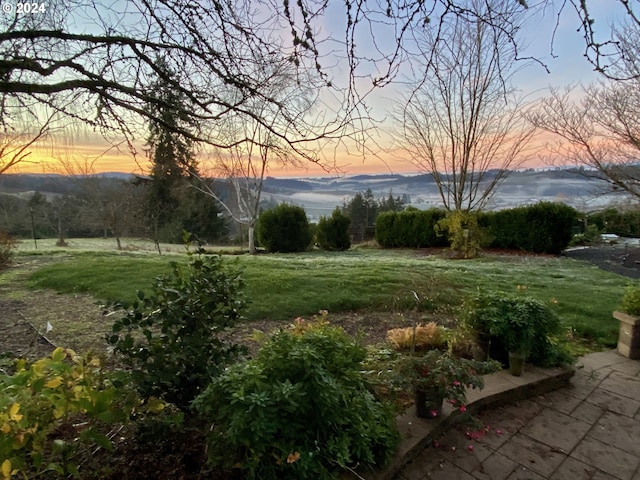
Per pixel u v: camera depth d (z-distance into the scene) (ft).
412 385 7.64
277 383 5.45
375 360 10.82
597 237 45.19
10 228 42.50
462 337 11.24
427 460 6.93
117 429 6.49
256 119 7.79
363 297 18.12
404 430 7.26
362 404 6.46
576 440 7.71
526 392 9.41
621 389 9.95
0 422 4.21
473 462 6.93
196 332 6.48
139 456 5.95
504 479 6.54
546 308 10.68
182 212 62.54
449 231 37.70
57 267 24.21
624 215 45.75
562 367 10.38
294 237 44.32
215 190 50.14
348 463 5.92
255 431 4.95
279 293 18.70
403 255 39.70
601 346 13.28
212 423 5.98
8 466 4.13
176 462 5.82
